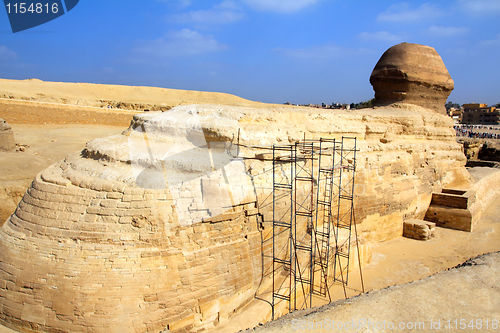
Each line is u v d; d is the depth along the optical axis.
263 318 8.81
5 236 8.62
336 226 13.59
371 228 15.15
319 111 15.12
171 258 8.07
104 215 8.12
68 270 7.71
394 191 15.95
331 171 12.23
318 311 6.62
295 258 9.97
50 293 7.64
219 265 8.70
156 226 8.12
